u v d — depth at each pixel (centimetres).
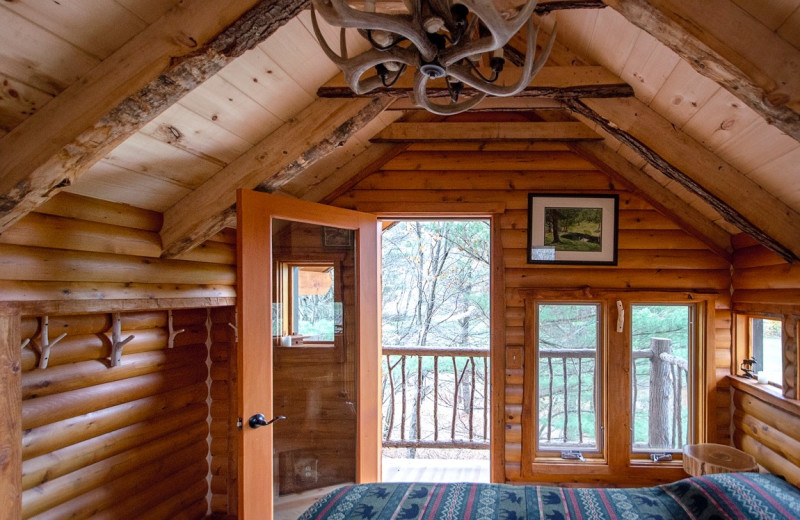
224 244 280
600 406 303
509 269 303
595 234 298
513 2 155
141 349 250
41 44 126
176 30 136
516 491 198
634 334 303
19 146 136
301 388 269
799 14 122
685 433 300
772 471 242
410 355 403
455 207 305
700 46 134
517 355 301
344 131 225
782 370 237
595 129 274
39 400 191
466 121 304
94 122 138
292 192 297
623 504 182
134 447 244
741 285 278
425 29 99
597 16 181
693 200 278
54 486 196
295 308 261
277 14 138
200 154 205
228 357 306
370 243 299
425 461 391
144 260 215
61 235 169
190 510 286
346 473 287
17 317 154
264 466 220
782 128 143
